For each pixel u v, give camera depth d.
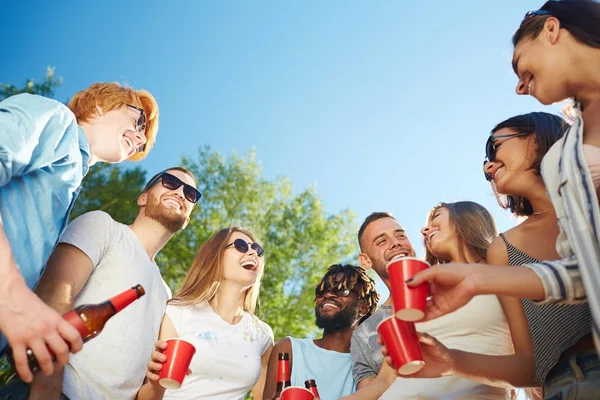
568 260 1.91
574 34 2.19
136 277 3.20
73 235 3.08
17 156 2.23
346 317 4.11
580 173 1.93
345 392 3.78
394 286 2.07
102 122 3.21
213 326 3.56
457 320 3.14
